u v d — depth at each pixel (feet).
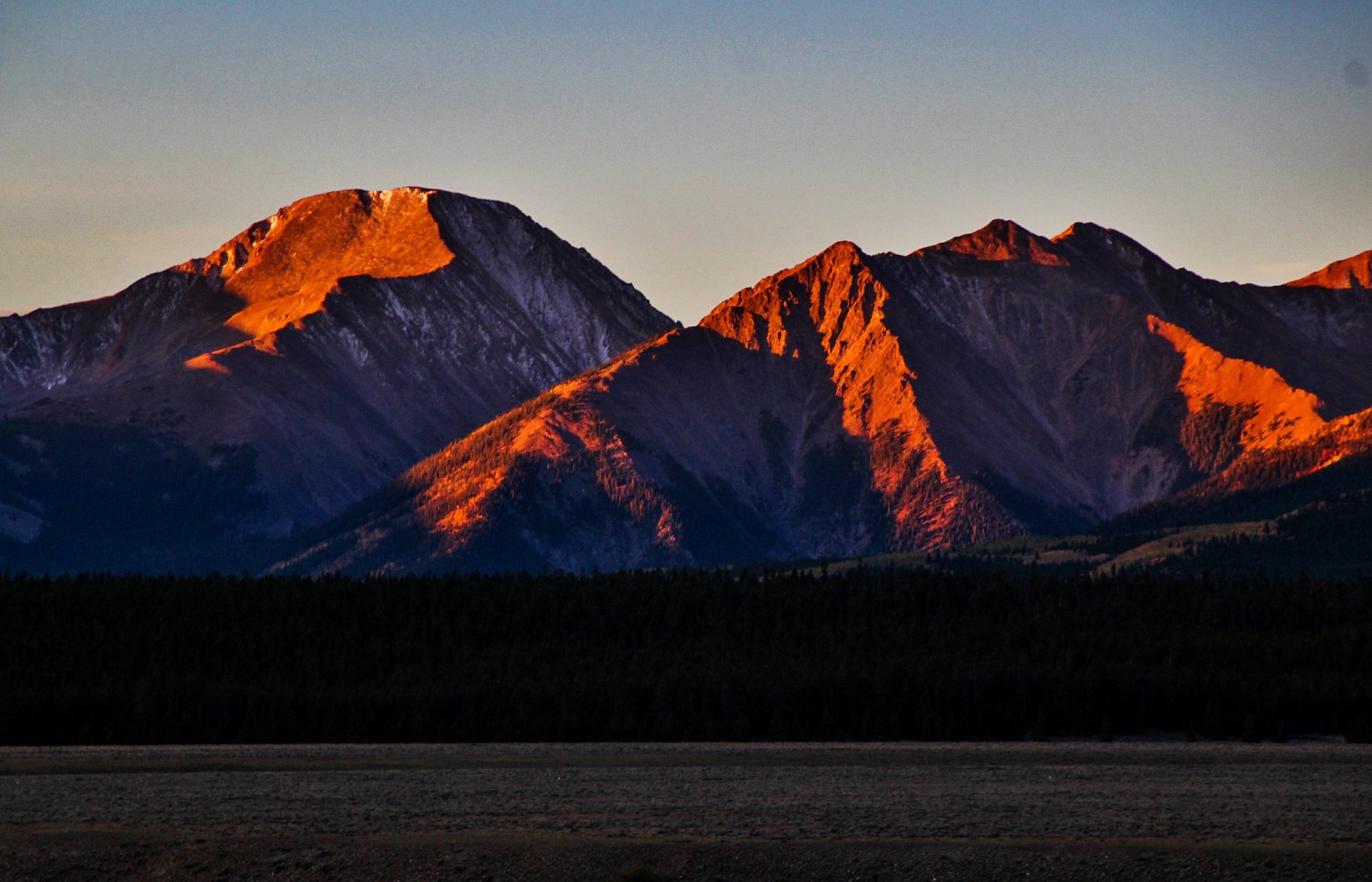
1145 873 649.20
